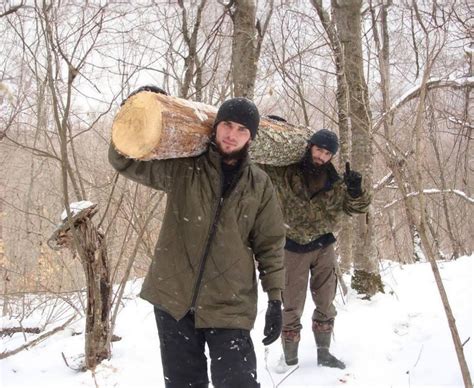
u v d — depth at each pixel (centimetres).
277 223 259
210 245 243
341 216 370
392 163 257
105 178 645
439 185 898
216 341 245
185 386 248
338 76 582
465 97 695
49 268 640
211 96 585
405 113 586
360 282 552
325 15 601
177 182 248
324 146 346
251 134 245
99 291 385
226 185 248
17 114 502
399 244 1173
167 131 228
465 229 1099
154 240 701
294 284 373
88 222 381
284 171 362
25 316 566
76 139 700
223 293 244
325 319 388
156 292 246
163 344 251
